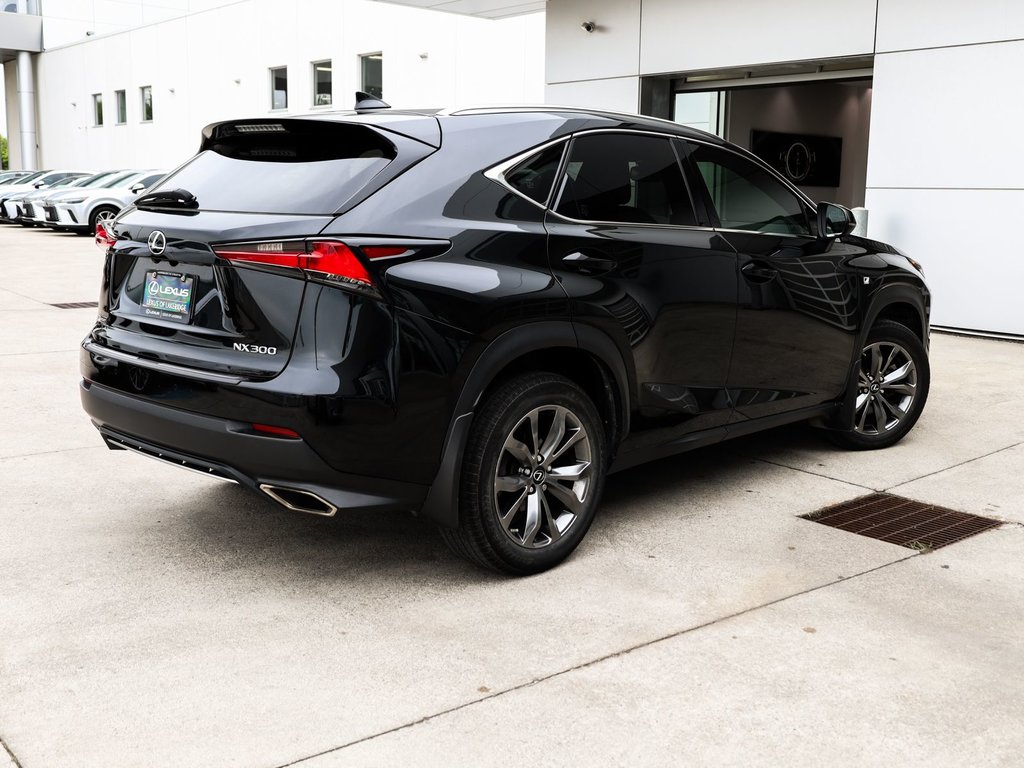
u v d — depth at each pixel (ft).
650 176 12.66
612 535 12.75
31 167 132.05
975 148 28.66
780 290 13.96
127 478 14.88
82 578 11.16
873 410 16.75
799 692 8.79
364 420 9.75
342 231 9.78
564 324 11.01
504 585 11.12
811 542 12.55
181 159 100.63
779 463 16.14
